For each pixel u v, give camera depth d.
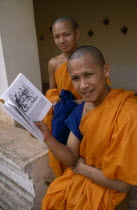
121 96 1.40
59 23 2.06
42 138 1.52
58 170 2.07
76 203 1.54
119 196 1.47
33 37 2.79
